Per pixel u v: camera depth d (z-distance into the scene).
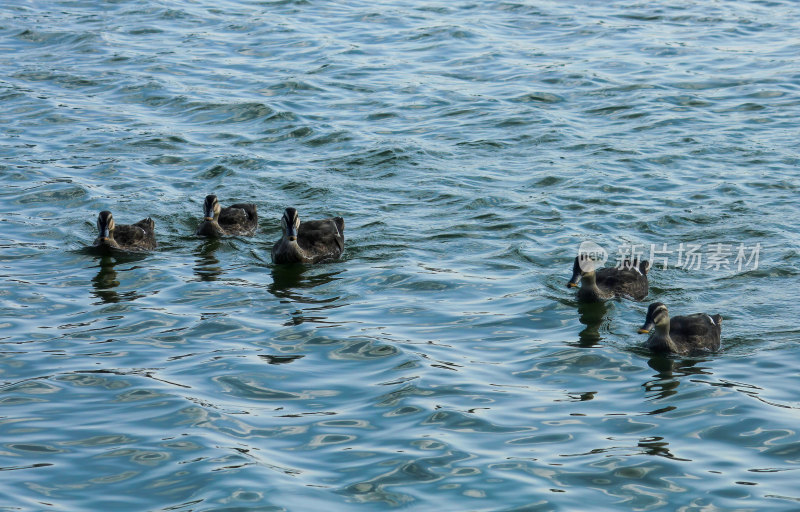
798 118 35.22
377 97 38.22
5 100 37.53
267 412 17.08
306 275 24.16
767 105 36.59
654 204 28.48
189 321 21.08
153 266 24.64
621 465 15.30
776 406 17.27
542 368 18.94
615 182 30.11
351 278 23.84
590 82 39.31
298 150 33.47
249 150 33.34
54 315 21.36
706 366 19.12
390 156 32.56
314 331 20.52
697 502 14.33
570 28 46.75
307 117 36.19
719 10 49.41
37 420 16.73
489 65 41.66
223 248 26.23
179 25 47.56
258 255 25.81
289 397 17.62
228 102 37.53
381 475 15.00
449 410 17.06
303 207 28.98
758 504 14.26
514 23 47.75
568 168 31.31
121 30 46.53
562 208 28.36
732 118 35.44
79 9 50.16
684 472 15.13
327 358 19.27
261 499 14.32
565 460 15.46
